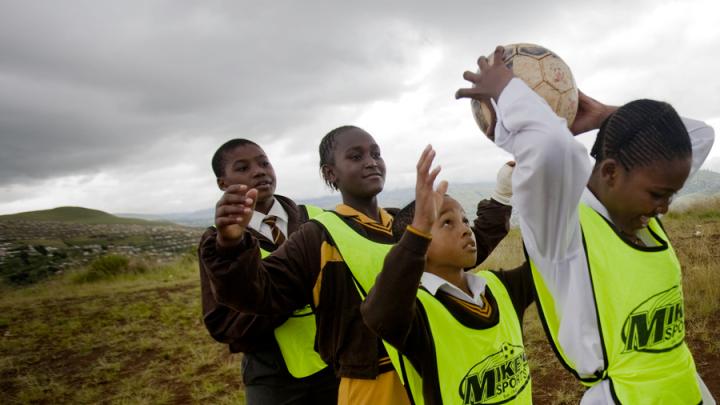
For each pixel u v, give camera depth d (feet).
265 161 9.95
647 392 4.65
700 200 43.14
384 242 7.18
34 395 18.06
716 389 12.18
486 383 5.48
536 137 4.16
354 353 6.68
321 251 6.95
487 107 4.88
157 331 25.12
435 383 5.30
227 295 5.91
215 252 5.84
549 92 5.21
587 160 4.29
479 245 7.72
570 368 5.11
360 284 6.68
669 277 4.92
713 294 18.03
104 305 32.94
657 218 5.69
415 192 4.79
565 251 4.74
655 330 4.82
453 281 5.85
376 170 7.67
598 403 4.76
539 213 4.42
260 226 9.55
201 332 24.29
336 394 8.55
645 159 4.57
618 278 4.76
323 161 8.14
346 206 7.55
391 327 4.95
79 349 23.20
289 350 8.22
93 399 17.35
